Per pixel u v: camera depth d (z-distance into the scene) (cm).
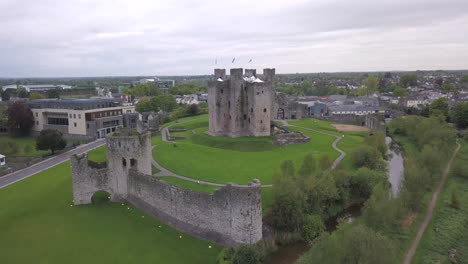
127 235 4988
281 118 15162
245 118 11100
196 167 7656
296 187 5394
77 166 5888
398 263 4722
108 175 6022
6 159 9612
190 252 4584
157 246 4716
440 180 7925
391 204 5506
